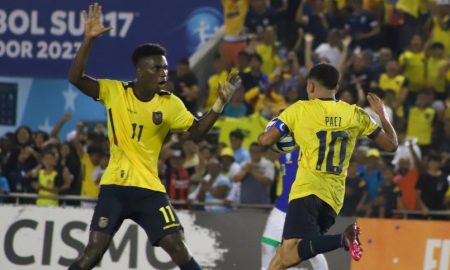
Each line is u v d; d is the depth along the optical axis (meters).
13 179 39.03
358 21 47.16
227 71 43.72
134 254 32.16
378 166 37.94
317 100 23.83
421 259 32.47
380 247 32.47
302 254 23.34
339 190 23.84
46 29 39.00
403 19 47.16
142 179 23.12
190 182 38.38
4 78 41.81
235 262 32.41
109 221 22.91
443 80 45.38
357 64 43.91
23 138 39.81
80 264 22.77
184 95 41.25
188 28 39.62
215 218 32.59
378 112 24.19
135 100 23.14
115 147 23.22
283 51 46.03
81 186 38.16
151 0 39.19
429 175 37.72
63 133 42.12
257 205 33.00
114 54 38.88
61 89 42.06
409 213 33.97
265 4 47.16
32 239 32.53
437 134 43.00
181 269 23.34
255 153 36.72
